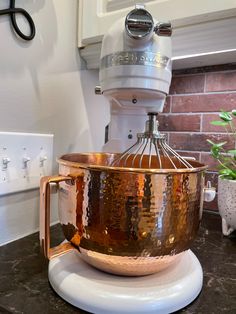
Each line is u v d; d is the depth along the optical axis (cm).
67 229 42
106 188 36
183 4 61
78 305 38
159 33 45
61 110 73
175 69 91
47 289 43
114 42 48
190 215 40
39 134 65
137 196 36
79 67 79
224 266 54
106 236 37
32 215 65
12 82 58
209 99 88
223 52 70
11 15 56
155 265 40
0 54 55
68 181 40
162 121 96
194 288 41
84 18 74
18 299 40
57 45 70
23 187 61
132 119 69
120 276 41
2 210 58
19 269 49
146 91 48
